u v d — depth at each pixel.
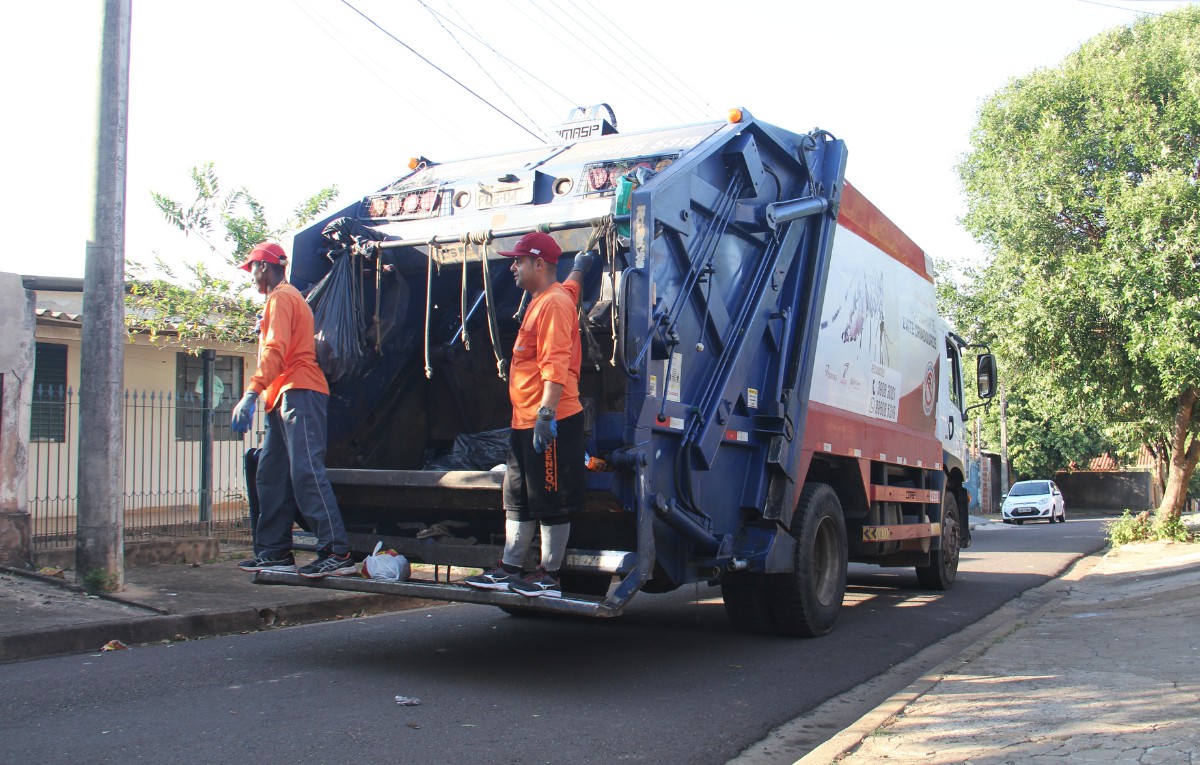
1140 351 14.50
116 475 8.15
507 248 6.32
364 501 6.38
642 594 10.44
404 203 7.02
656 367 5.64
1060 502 33.91
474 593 5.29
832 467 8.24
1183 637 6.75
